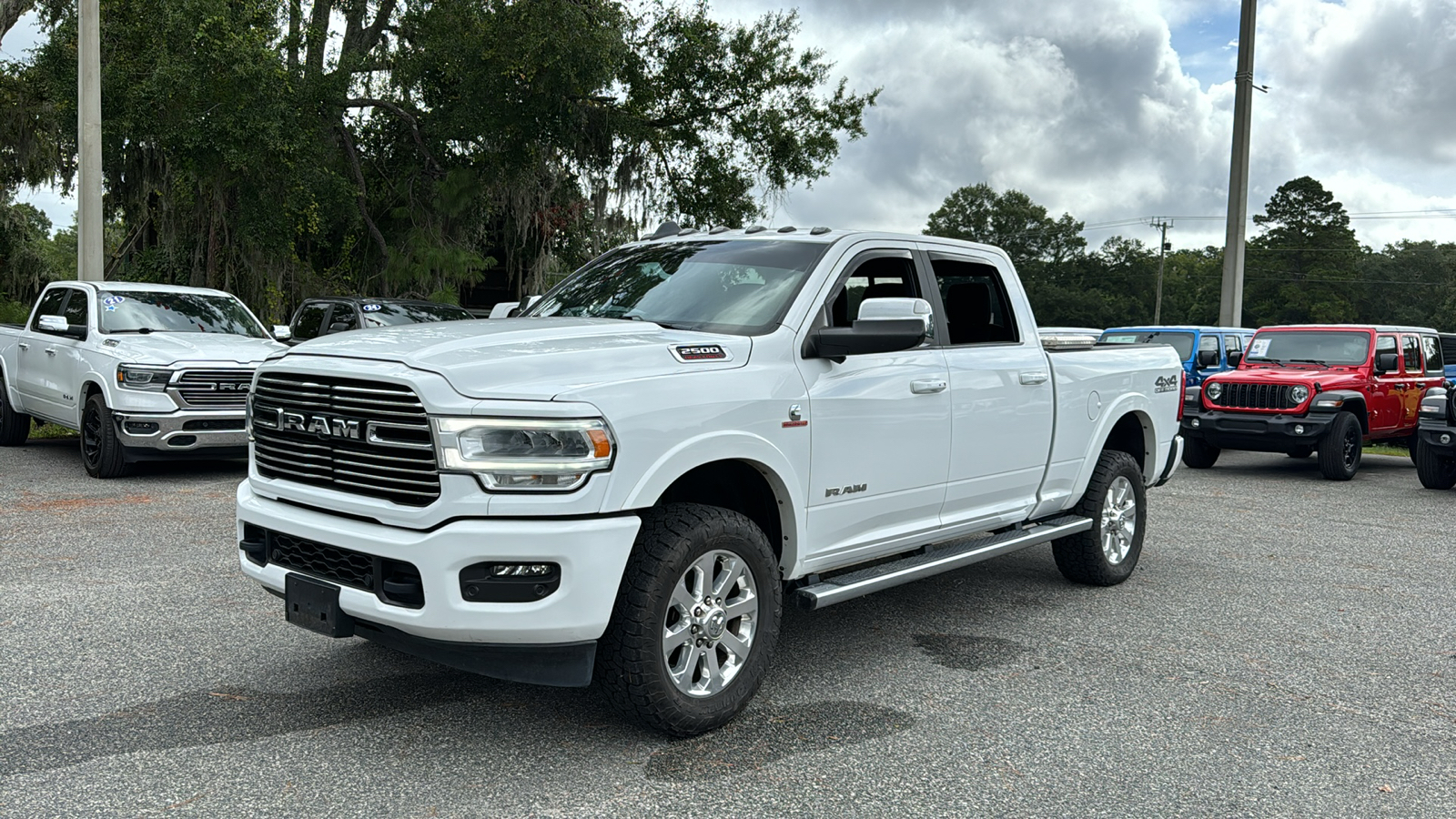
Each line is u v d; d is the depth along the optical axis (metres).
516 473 3.37
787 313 4.32
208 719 3.97
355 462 3.69
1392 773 3.68
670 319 4.49
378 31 22.14
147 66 16.44
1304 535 8.45
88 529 7.48
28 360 11.47
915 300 4.24
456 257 20.94
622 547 3.50
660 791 3.41
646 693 3.62
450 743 3.77
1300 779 3.61
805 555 4.30
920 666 4.80
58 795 3.30
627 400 3.55
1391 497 10.94
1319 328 13.97
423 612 3.41
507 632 3.42
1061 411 5.79
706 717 3.80
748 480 4.26
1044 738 3.94
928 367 4.87
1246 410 12.72
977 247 5.55
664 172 23.52
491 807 3.27
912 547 4.97
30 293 29.11
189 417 9.41
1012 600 6.11
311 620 3.77
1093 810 3.33
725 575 3.90
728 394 3.87
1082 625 5.55
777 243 4.81
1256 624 5.63
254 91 16.64
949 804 3.35
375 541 3.51
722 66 22.30
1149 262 103.31
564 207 23.83
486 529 3.36
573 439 3.41
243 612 5.42
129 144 18.38
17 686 4.29
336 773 3.51
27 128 22.34
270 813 3.21
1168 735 3.99
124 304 10.60
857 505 4.50
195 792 3.35
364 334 4.13
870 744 3.84
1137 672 4.75
